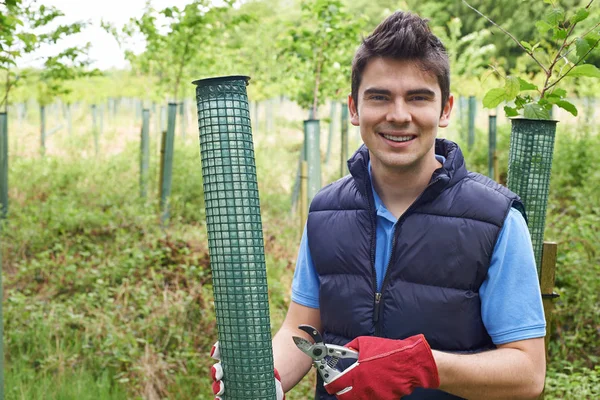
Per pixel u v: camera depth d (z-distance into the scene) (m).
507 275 1.86
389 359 1.69
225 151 1.60
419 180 1.95
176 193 9.88
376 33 1.86
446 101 1.96
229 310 1.62
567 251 6.19
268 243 7.96
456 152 1.94
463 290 1.87
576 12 2.54
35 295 6.04
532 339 1.85
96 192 9.44
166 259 6.76
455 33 15.06
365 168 2.01
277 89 16.73
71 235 7.50
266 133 17.72
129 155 13.02
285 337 2.17
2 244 7.29
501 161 11.28
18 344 4.98
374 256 1.96
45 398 4.27
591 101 13.29
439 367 1.72
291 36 8.09
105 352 4.88
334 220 2.04
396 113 1.83
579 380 4.52
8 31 4.99
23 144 14.95
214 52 11.03
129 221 7.75
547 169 2.46
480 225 1.86
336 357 1.76
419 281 1.89
